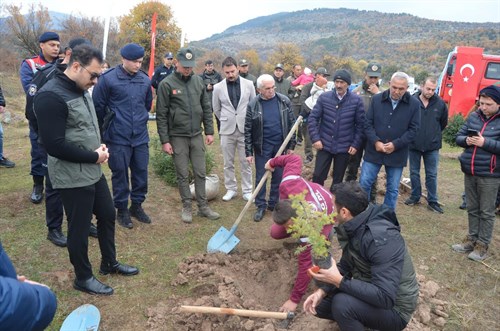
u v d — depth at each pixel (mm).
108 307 3406
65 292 3510
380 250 2666
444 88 13391
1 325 1473
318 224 2764
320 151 5363
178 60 4703
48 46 4840
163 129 4863
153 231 4820
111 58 23312
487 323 3492
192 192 5902
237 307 3410
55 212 4172
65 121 3006
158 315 3324
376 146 4980
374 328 2822
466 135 4477
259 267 4219
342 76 5016
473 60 12758
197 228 5020
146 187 4969
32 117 4230
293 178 3889
